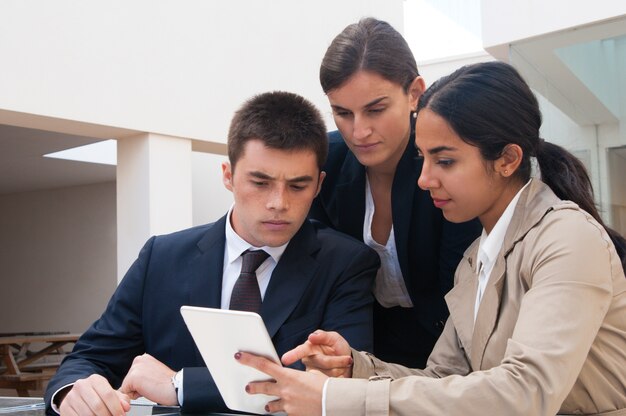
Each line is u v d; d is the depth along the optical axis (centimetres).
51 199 989
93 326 184
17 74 456
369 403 113
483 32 482
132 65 517
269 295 172
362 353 151
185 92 549
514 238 131
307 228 180
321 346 146
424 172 135
